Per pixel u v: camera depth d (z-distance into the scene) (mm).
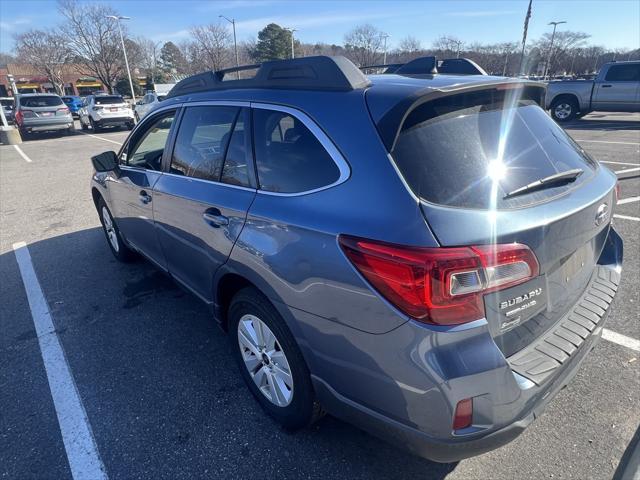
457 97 1859
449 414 1537
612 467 2045
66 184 8828
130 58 50594
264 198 2119
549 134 2111
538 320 1793
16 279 4320
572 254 1956
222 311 2686
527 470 2057
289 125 2066
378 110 1752
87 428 2420
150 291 3973
